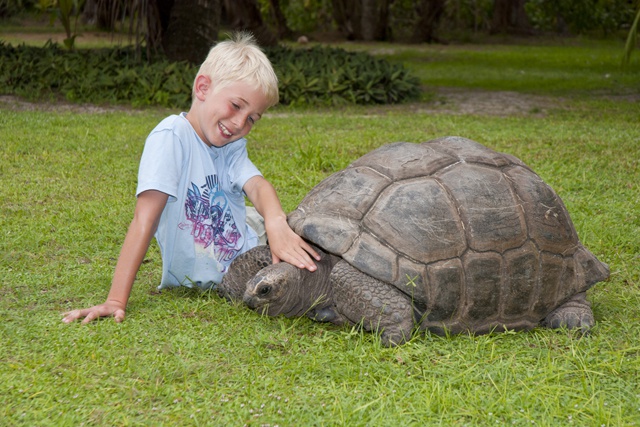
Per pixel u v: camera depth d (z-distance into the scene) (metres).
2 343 2.81
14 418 2.30
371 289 2.94
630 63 20.03
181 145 3.28
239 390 2.55
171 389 2.52
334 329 3.22
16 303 3.30
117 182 5.75
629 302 3.60
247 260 3.28
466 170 3.21
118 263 3.13
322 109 11.08
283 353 2.88
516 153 7.25
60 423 2.28
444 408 2.45
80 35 23.89
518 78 16.30
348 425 2.32
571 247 3.29
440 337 3.07
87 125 8.40
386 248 2.95
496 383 2.68
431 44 27.72
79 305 3.30
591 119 9.98
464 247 3.01
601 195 5.67
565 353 2.93
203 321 3.15
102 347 2.79
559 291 3.21
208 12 12.19
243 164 3.54
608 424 2.35
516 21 31.44
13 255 4.03
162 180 3.14
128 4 12.19
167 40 12.33
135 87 10.92
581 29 32.38
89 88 10.94
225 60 3.19
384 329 2.96
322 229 3.02
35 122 8.38
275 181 5.83
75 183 5.67
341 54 13.80
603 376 2.75
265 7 29.80
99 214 4.84
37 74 11.34
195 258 3.38
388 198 3.06
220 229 3.46
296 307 3.16
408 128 8.87
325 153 6.92
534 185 3.33
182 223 3.32
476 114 10.59
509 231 3.10
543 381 2.63
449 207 3.06
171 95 10.77
